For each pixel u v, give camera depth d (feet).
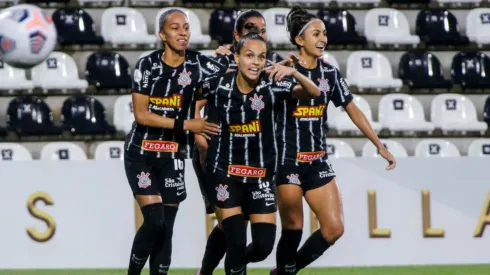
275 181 64.85
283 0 129.08
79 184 88.63
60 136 113.50
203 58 67.56
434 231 91.25
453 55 129.18
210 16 125.80
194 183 89.25
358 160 90.07
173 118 67.36
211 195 63.62
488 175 91.86
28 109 114.73
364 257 90.63
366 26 129.59
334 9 128.88
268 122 61.98
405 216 90.68
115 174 88.94
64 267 88.58
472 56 128.16
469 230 91.76
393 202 90.53
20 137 112.57
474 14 131.34
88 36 121.19
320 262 90.94
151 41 121.29
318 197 67.10
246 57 59.41
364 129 69.56
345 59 126.82
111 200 88.89
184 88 66.80
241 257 63.31
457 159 91.40
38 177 88.28
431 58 126.31
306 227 88.84
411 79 124.88
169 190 68.69
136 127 68.23
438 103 123.65
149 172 67.97
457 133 120.88
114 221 88.94
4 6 121.60
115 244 88.94
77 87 117.08
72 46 120.67
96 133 113.70
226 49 71.41
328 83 67.56
